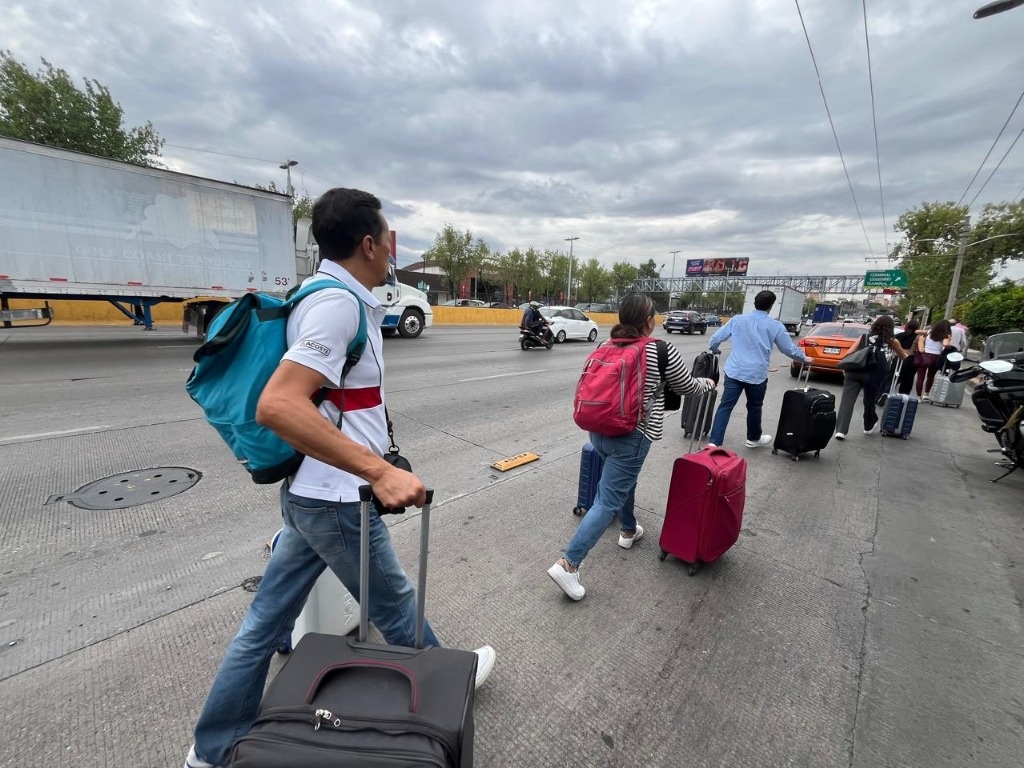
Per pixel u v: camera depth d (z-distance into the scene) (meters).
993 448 5.98
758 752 1.79
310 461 1.35
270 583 1.53
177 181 10.40
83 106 19.12
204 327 11.52
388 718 0.99
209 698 1.48
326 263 1.39
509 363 11.92
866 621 2.57
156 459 4.31
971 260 32.09
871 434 6.53
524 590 2.71
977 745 1.85
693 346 20.12
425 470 4.48
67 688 1.91
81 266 9.47
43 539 2.99
